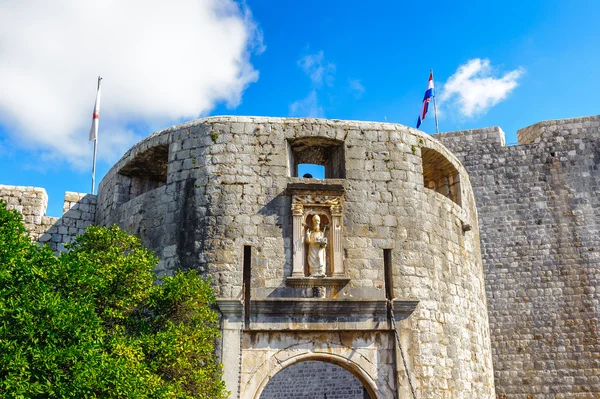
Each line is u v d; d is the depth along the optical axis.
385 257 21.08
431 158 24.03
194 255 20.38
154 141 22.45
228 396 18.70
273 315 19.77
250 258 20.23
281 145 21.38
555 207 31.19
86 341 13.66
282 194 20.92
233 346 19.30
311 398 31.55
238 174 20.98
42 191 25.09
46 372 12.87
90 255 16.92
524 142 33.81
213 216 20.58
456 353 21.52
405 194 21.72
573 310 29.77
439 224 22.56
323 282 20.12
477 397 22.12
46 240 24.50
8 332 12.81
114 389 13.62
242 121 21.52
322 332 20.05
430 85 34.28
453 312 21.98
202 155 21.31
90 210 25.58
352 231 20.84
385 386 19.92
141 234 21.86
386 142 22.06
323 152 22.81
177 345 16.55
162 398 14.88
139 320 18.00
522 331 29.83
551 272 30.39
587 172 31.41
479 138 32.69
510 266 30.72
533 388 29.08
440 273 21.89
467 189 25.78
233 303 19.52
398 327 20.27
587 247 30.41
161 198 21.69
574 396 28.72
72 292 15.00
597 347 29.14
